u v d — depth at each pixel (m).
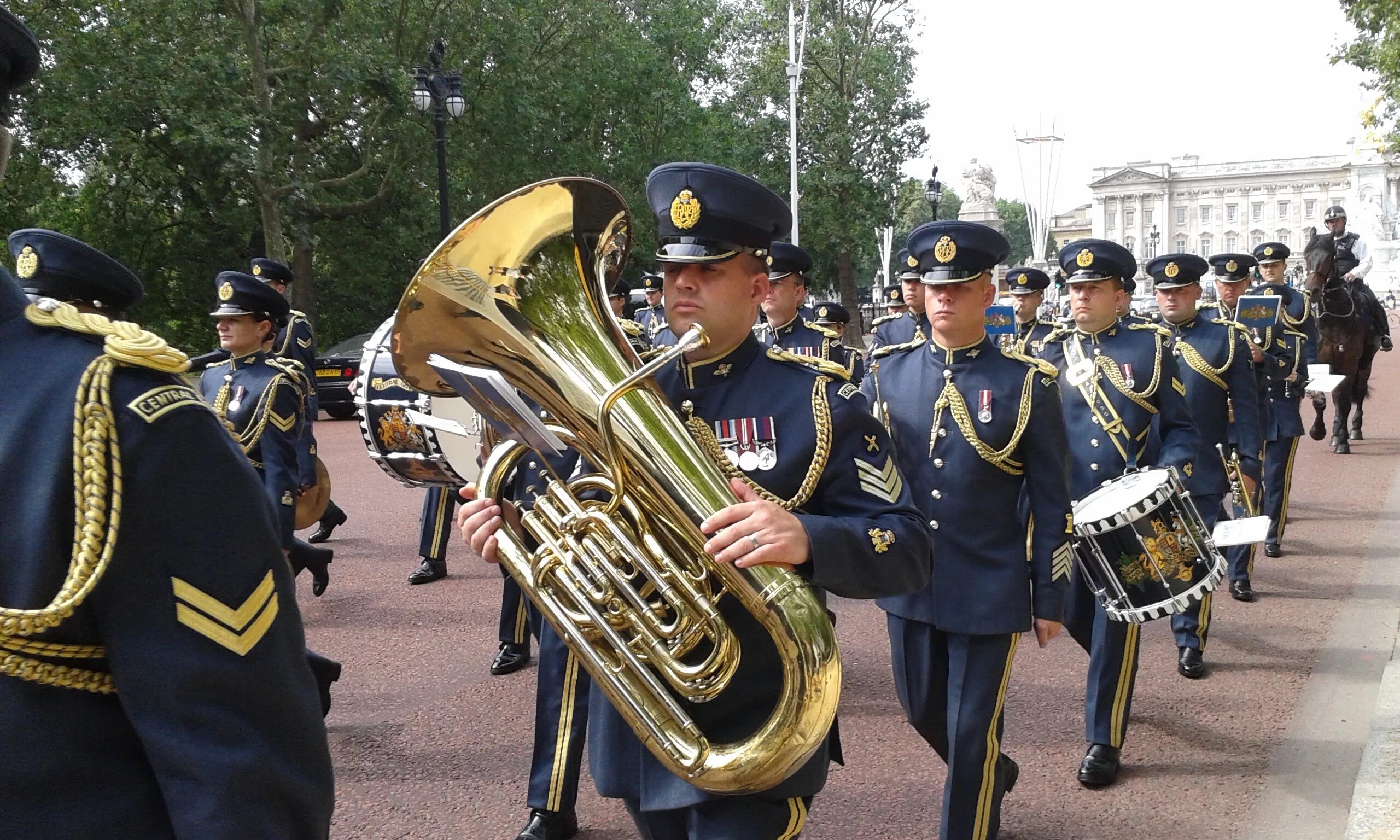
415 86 19.55
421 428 4.95
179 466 1.36
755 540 1.93
